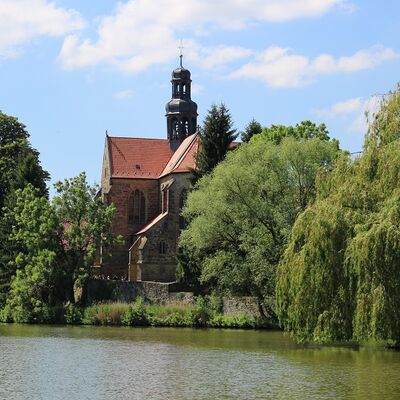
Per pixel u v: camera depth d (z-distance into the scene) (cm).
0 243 8606
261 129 9712
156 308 7331
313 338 4228
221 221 7075
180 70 11194
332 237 4181
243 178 6881
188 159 10162
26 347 5078
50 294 8038
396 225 3962
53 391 3266
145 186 10912
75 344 5294
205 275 7288
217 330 6725
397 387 3328
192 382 3512
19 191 8462
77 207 8394
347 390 3259
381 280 3925
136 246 10169
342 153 4547
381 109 4381
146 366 4066
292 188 6844
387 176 4153
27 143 10356
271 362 4209
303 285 4228
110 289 8269
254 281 6775
